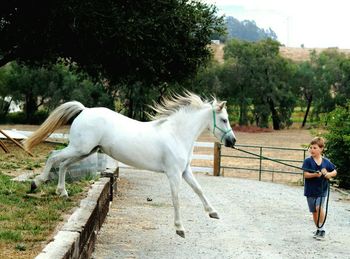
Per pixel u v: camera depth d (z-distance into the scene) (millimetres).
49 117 9453
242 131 57031
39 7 18641
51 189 9984
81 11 17781
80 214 7352
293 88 63219
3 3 19000
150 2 19500
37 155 17562
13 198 8922
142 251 8258
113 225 10141
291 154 31250
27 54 20734
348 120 18250
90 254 7531
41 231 6750
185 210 12398
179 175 8805
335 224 11477
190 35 20750
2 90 53406
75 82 50281
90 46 19422
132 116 43719
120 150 8906
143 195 14602
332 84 63438
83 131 9055
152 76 21125
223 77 60500
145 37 18984
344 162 17922
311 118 65312
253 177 21750
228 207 13234
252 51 60281
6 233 6461
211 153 30312
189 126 9016
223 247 8820
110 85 22984
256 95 60750
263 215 12258
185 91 9430
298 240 9617
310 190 9742
